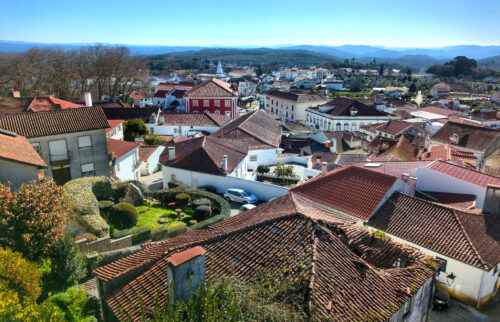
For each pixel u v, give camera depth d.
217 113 83.56
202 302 10.84
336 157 46.22
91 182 29.22
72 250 18.34
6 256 15.48
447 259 19.62
